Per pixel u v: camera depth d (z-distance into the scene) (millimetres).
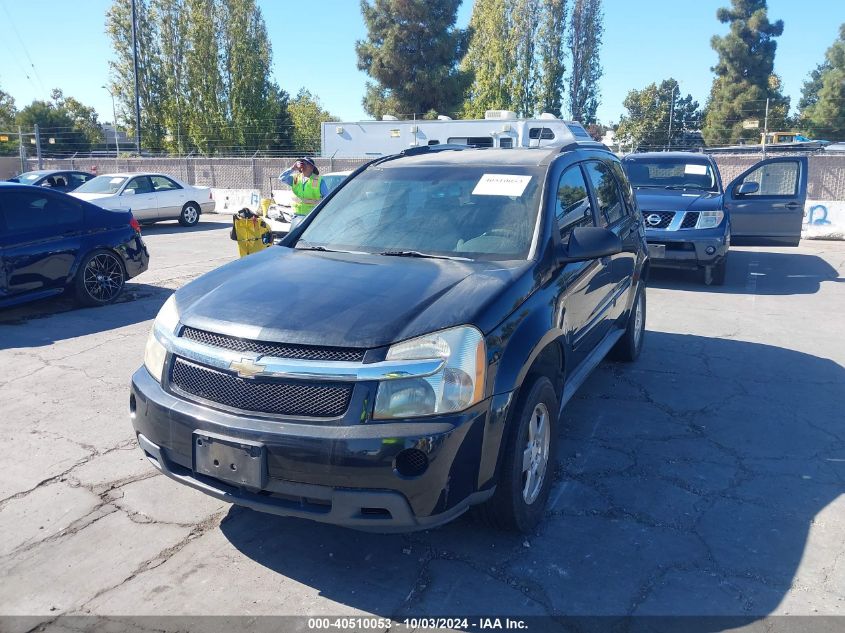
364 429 2748
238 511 3682
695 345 6797
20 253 7574
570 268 3977
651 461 4277
